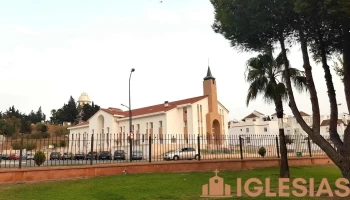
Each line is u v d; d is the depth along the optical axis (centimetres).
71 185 1129
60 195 966
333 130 1020
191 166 1580
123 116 5441
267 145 1984
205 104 4775
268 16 921
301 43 987
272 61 1510
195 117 4541
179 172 1517
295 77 1468
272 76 1527
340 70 1347
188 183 1191
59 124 11188
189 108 4581
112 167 1407
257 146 1958
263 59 1512
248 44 1096
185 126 4597
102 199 920
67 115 11594
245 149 1938
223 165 1653
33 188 1067
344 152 945
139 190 1049
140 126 4947
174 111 4647
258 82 1528
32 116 12181
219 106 5041
